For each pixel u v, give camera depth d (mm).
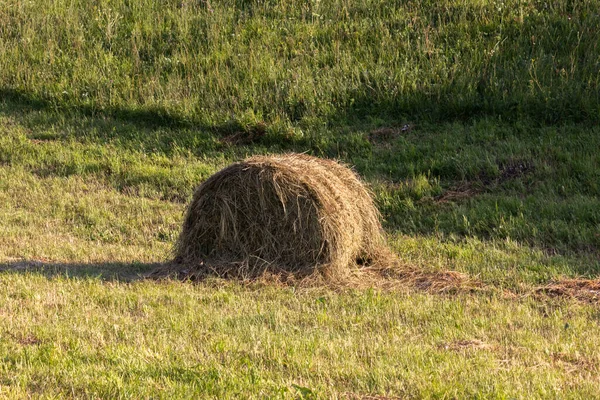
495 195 32469
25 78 46375
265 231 24625
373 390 14602
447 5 46906
